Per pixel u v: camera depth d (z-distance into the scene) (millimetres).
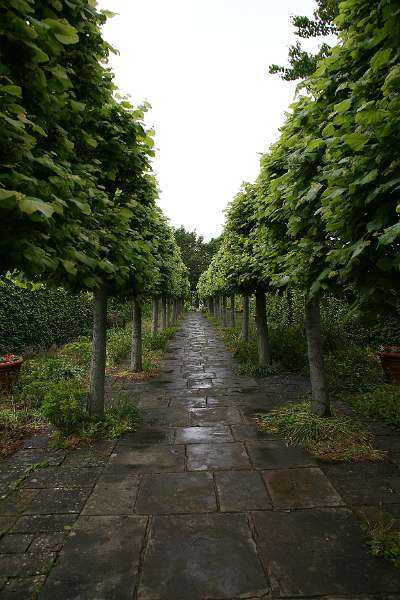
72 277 2688
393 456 3504
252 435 4137
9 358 6059
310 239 3203
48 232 1912
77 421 4133
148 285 4895
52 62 1938
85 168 2816
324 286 2928
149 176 4410
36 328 9023
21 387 5922
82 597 1883
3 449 3744
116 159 3619
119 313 15672
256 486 2996
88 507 2713
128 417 4562
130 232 3613
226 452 3676
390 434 4031
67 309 11250
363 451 3562
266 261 4676
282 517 2562
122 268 3082
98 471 3289
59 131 2225
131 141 3611
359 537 2336
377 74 2158
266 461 3457
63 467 3371
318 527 2445
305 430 3947
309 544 2273
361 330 8523
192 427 4418
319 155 2906
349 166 2225
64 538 2357
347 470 3246
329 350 7738
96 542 2314
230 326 16547
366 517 2543
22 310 8336
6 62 1677
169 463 3438
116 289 4520
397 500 2752
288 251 4016
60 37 1660
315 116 2932
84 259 2168
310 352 4508
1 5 1466
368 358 7387
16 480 3115
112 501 2791
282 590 1915
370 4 2225
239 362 8508
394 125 1848
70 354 9031
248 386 6379
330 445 3721
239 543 2289
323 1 5160
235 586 1943
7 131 1570
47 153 2039
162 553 2203
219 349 10922
